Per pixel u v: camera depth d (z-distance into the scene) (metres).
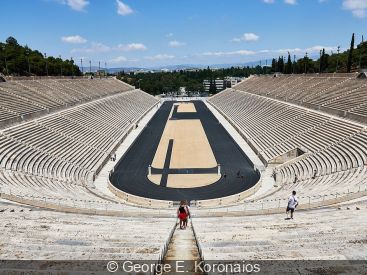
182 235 17.75
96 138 61.16
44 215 21.28
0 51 122.62
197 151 60.53
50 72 139.75
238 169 49.72
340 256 12.96
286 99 81.94
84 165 47.59
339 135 46.88
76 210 26.72
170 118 101.06
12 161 38.78
